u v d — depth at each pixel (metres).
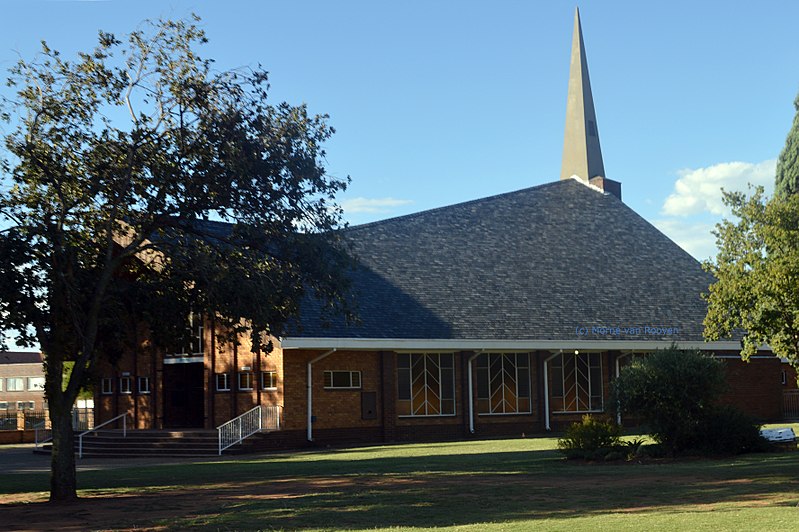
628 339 40.62
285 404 35.25
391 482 20.83
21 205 20.31
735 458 24.95
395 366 37.81
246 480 22.31
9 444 47.50
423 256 42.75
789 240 24.62
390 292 39.47
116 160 20.58
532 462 25.66
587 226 48.34
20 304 18.92
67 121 20.42
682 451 25.91
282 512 16.08
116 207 19.95
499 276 42.66
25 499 20.08
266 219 20.55
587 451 25.89
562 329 40.19
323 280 20.95
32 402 73.44
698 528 12.39
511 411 39.94
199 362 40.16
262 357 36.47
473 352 39.09
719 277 26.75
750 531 11.94
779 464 22.61
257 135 20.64
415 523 14.41
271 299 20.08
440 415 38.56
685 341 41.16
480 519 14.70
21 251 19.08
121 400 42.38
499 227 46.47
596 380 41.66
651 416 25.86
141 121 20.31
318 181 21.03
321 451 33.53
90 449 35.41
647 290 44.22
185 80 20.28
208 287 19.88
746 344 26.75
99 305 19.83
